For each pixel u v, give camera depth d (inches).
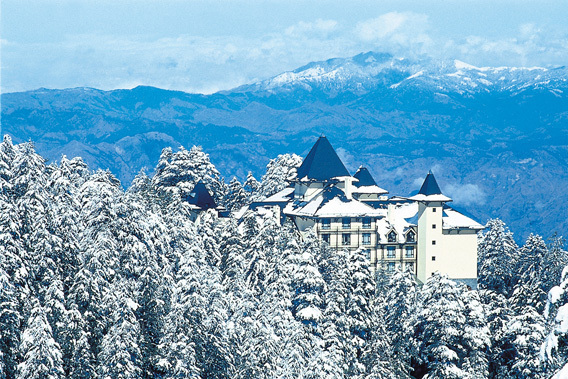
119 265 4630.9
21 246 4306.1
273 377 4269.2
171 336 4212.6
